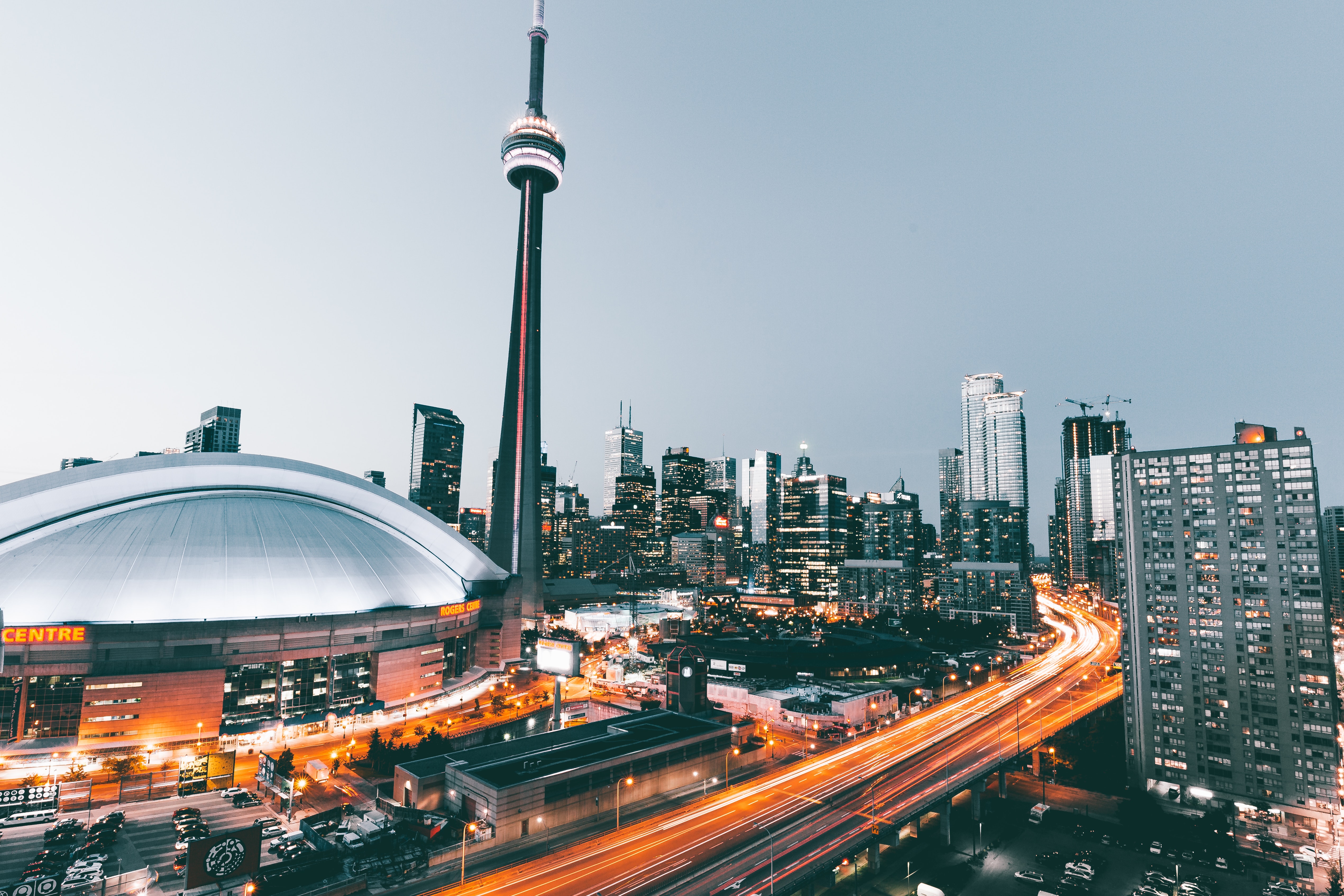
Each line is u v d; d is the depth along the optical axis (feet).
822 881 311.06
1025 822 386.32
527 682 651.25
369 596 517.55
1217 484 426.92
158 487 506.48
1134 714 447.01
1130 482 459.32
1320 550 394.73
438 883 257.14
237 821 305.73
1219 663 417.90
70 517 470.80
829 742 474.49
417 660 528.63
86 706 393.91
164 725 408.46
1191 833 372.79
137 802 323.98
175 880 252.21
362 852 270.67
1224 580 420.36
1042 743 476.13
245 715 438.81
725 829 309.83
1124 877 322.75
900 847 352.28
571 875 264.11
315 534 533.14
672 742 366.84
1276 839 367.66
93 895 239.50
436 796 319.27
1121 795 428.15
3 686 390.21
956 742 468.34
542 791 305.12
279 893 240.32
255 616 454.40
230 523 497.46
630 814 329.31
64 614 408.46
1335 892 300.40
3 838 282.15
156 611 426.10
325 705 474.90
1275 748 398.01
